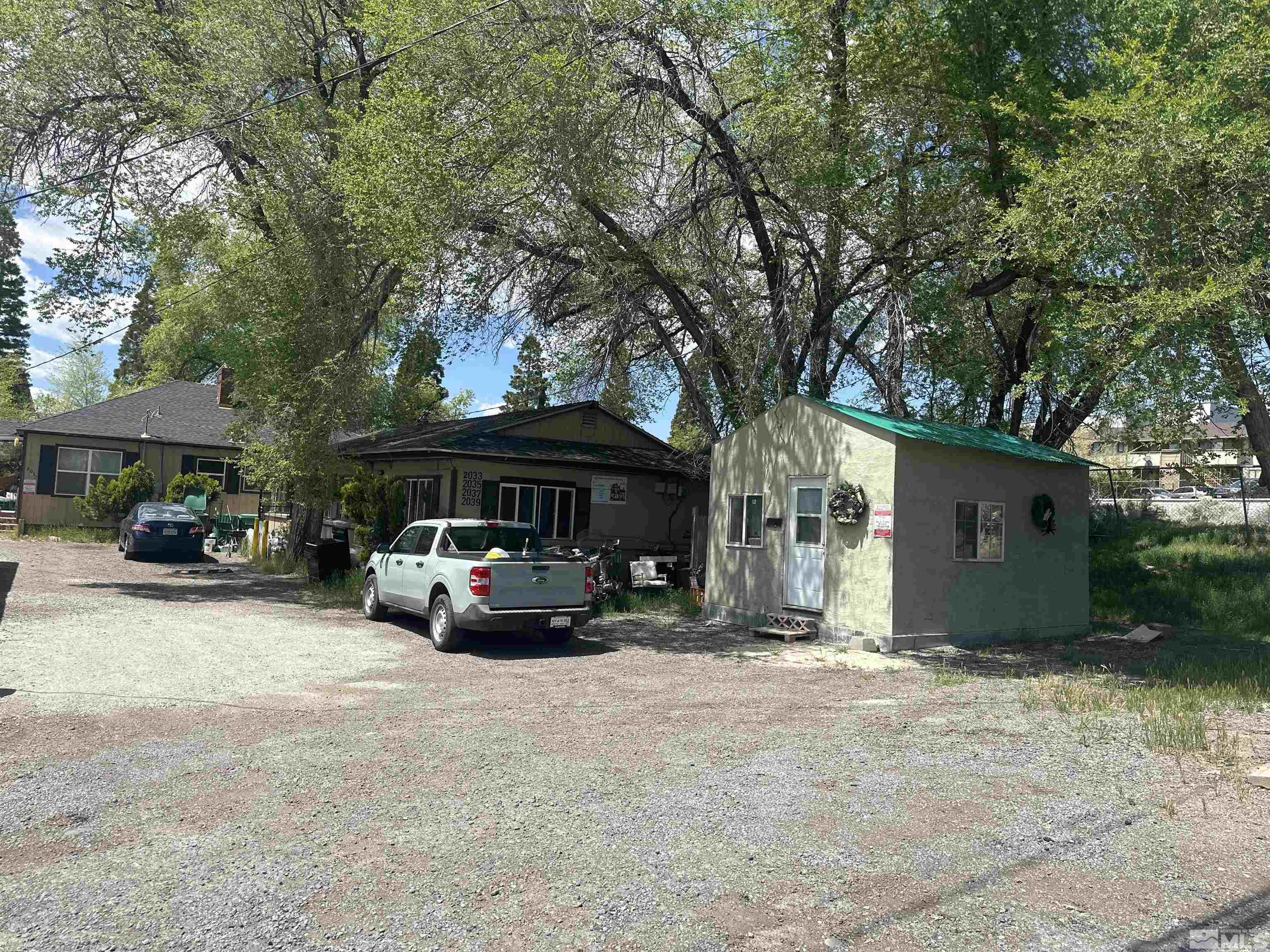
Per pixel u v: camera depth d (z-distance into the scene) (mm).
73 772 5723
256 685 8734
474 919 3684
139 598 15031
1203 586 17203
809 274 16203
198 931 3551
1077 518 14477
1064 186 11258
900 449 12180
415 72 12891
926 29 13906
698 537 17719
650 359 20312
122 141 17781
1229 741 6465
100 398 59562
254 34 16500
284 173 16734
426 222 12398
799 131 13859
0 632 10883
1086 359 14164
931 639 12273
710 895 3928
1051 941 3443
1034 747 6578
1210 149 10711
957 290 16875
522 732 7113
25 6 16078
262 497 28953
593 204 14234
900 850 4469
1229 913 3664
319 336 17500
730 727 7352
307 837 4652
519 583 11055
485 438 19438
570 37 13156
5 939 3443
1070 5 13977
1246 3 11555
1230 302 10773
